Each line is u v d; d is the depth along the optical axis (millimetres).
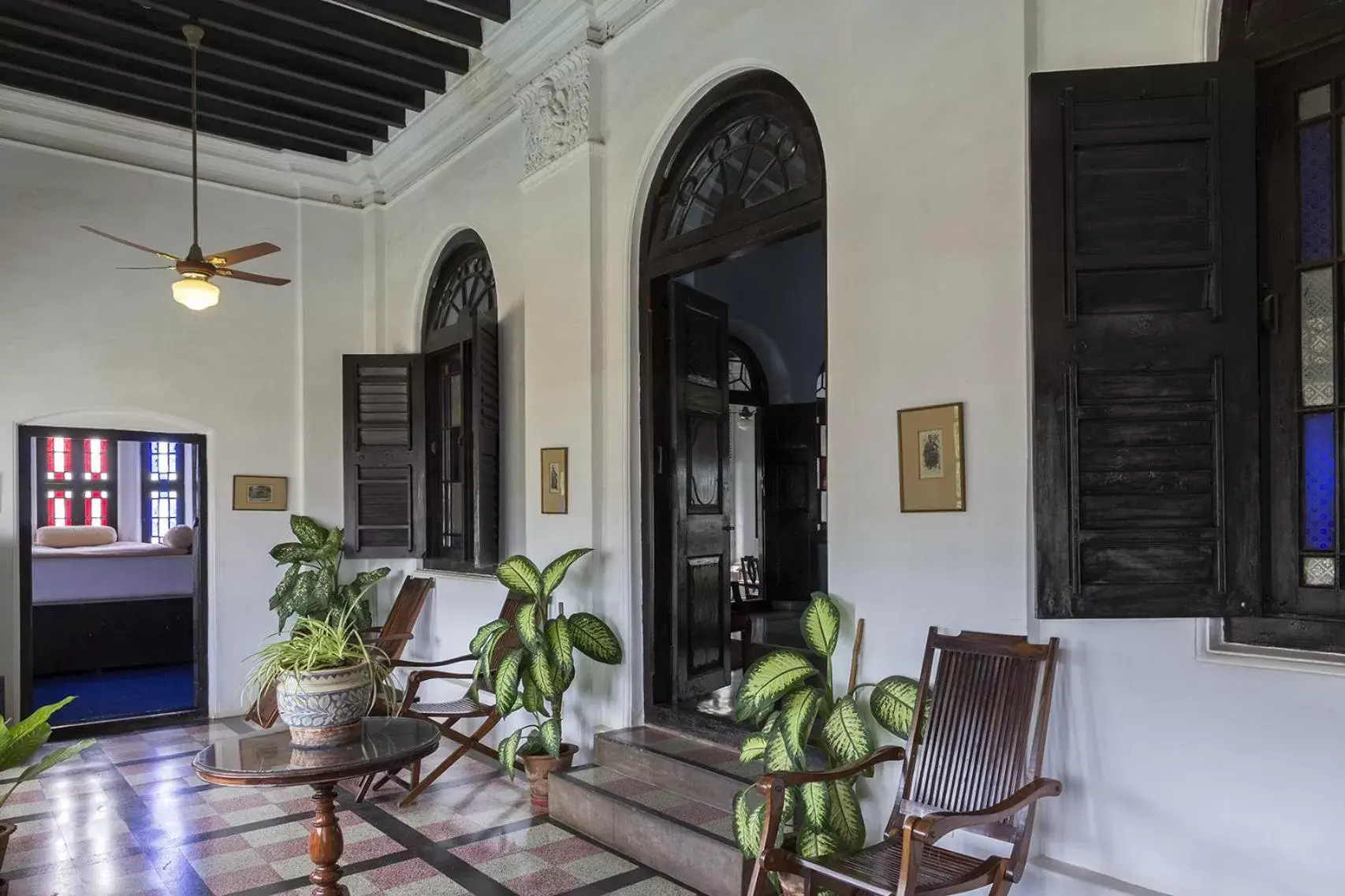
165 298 6773
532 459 5434
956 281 3109
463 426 6211
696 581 5074
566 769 4520
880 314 3379
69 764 5617
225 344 7023
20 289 6191
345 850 4027
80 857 4023
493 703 5762
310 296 7348
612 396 4945
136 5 5199
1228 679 2527
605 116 5051
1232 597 2562
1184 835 2584
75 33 5320
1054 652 2689
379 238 7578
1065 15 2885
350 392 7000
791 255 8297
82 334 6422
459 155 6535
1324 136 2553
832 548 3609
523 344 5875
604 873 3725
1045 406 2674
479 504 5777
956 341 3105
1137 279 2643
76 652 8617
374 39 5488
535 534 5387
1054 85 2674
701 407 5176
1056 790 2588
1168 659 2645
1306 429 2561
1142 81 2629
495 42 5484
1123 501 2639
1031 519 2857
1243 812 2482
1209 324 2605
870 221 3422
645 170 4770
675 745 4355
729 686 5352
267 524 7160
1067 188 2656
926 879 2484
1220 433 2588
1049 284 2668
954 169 3121
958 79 3109
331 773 2773
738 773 3879
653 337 4875
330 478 7359
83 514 10203
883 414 3363
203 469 6977
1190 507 2617
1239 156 2588
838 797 3020
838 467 3596
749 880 3287
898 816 2893
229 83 5953
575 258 5098
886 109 3361
